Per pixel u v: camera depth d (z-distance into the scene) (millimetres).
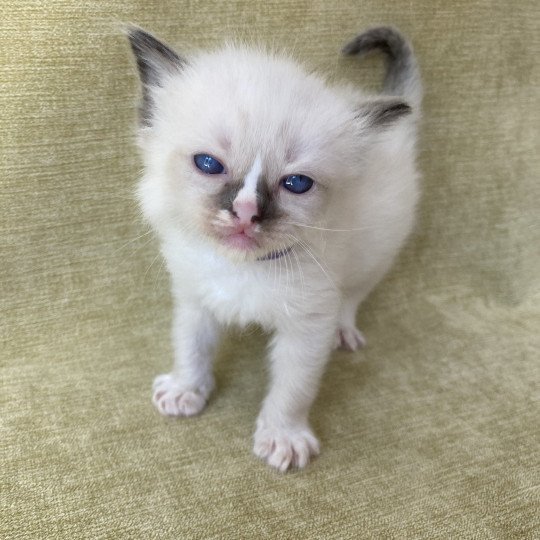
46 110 200
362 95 195
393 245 219
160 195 161
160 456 170
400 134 219
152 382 201
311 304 172
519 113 259
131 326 226
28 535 142
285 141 146
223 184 148
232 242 150
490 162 262
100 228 220
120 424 181
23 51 192
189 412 188
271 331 195
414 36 235
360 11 226
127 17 199
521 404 199
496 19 242
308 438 178
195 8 206
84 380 199
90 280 224
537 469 172
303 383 179
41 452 167
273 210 148
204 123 147
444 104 249
